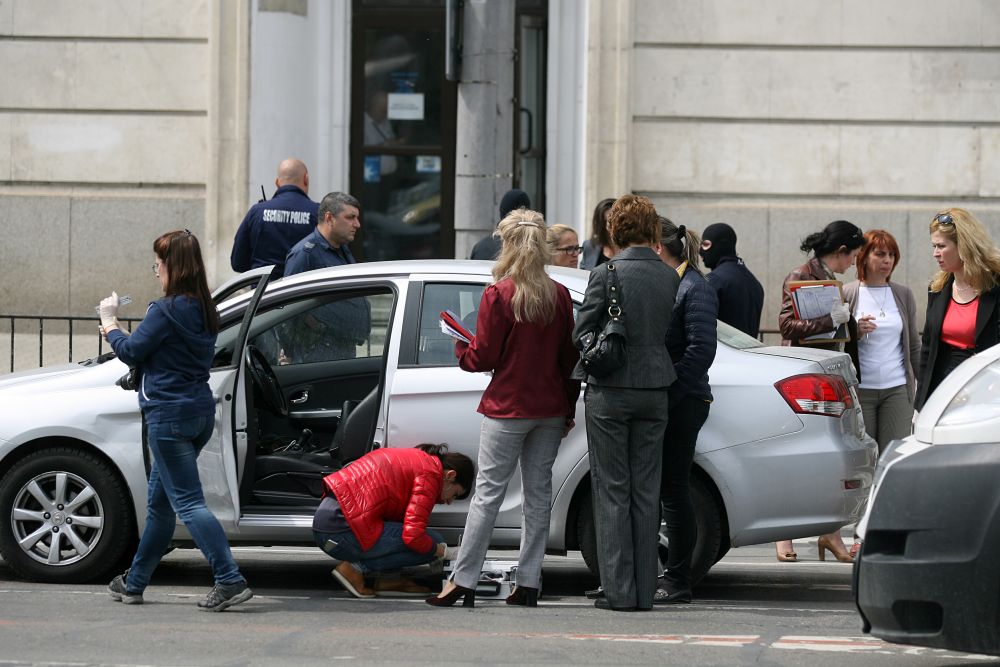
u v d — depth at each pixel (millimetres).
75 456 27625
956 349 27641
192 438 25141
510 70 36062
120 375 28047
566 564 32500
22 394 28047
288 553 33906
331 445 28797
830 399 26906
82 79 56094
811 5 54469
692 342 25578
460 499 27172
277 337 30547
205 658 21547
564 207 57062
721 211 54812
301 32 55812
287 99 55375
